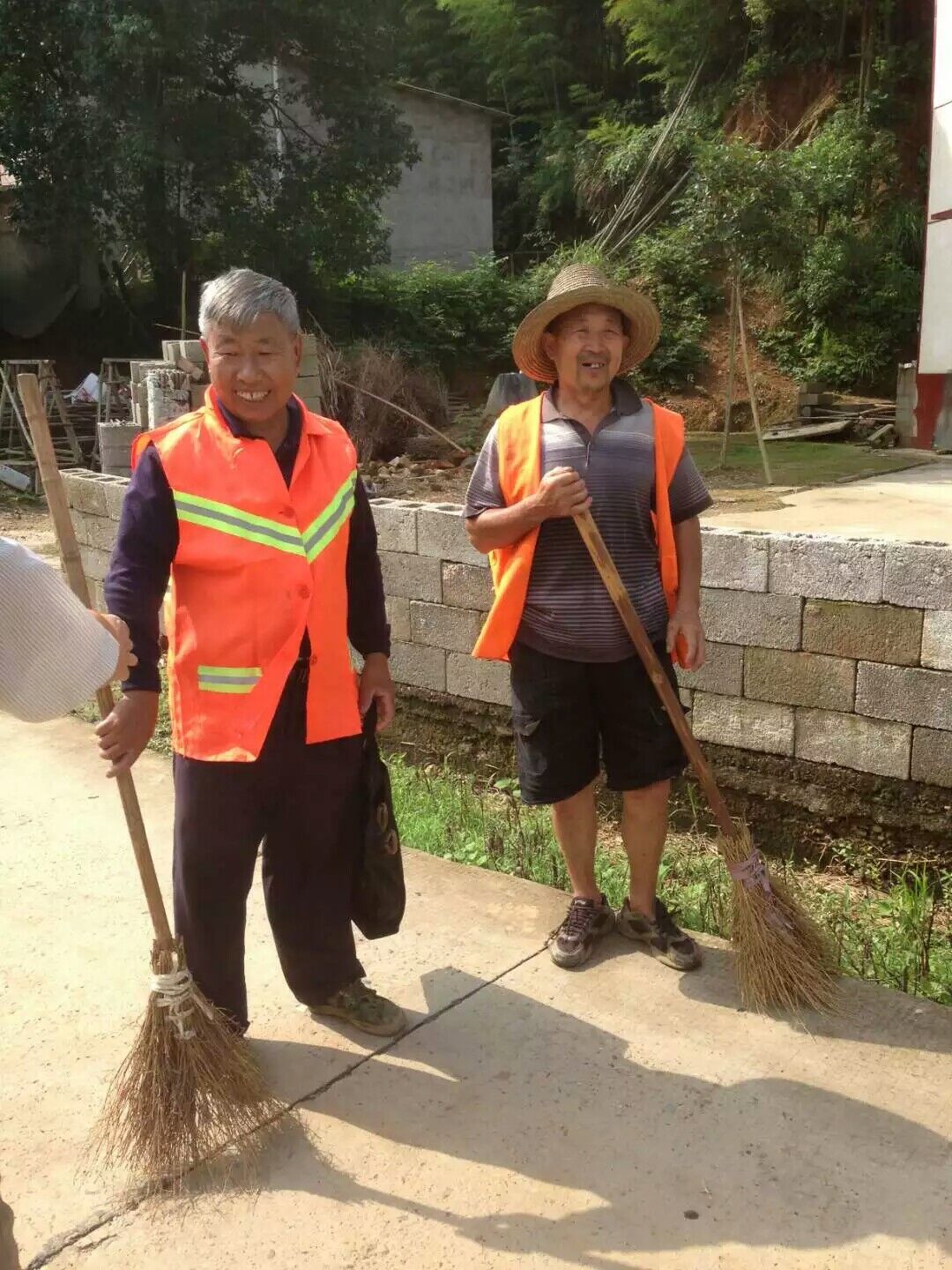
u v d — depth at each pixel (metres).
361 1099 2.54
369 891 2.68
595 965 3.07
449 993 2.95
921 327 13.50
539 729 2.95
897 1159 2.31
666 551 2.93
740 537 4.14
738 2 23.36
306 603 2.40
